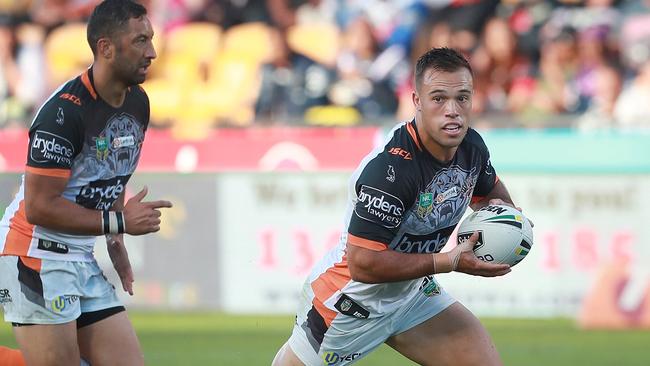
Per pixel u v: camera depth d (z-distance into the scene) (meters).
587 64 44.50
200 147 38.69
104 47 18.41
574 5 45.88
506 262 18.28
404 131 17.95
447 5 46.41
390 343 20.05
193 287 38.66
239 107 46.28
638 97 43.88
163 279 38.88
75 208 18.56
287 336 34.03
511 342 32.97
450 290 36.72
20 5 49.34
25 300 19.12
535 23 45.72
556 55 44.66
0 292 19.50
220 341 33.31
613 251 35.72
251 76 46.69
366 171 17.83
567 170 35.91
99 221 18.61
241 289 38.38
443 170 17.98
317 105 44.81
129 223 18.72
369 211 17.70
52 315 19.03
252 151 38.34
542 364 29.77
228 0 48.72
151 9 49.19
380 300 19.11
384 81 45.22
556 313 36.06
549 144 36.12
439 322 19.42
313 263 37.75
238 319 37.34
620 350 31.73
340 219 37.47
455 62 17.17
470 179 18.50
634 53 45.00
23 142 39.31
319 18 47.47
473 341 19.20
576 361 30.17
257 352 31.52
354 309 19.16
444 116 17.14
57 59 48.62
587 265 35.88
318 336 19.53
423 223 18.34
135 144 19.56
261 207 38.09
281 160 38.06
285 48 46.62
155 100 47.06
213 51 47.81
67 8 49.50
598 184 35.72
